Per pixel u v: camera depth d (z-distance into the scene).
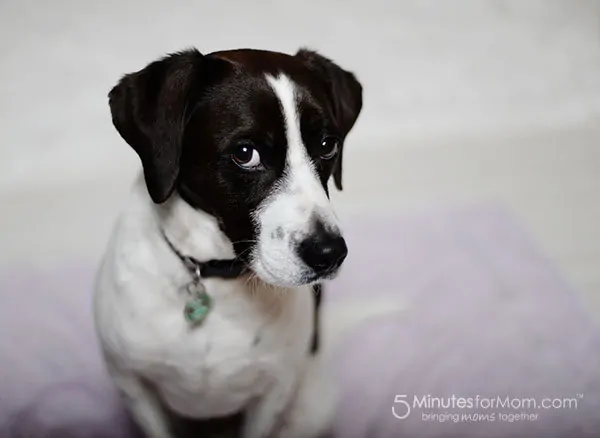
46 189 3.03
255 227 1.64
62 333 2.48
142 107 1.68
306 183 1.61
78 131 3.32
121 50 3.82
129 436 2.25
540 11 4.30
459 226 2.95
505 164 3.27
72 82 3.59
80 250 2.77
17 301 2.56
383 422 2.34
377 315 2.58
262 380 1.97
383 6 4.30
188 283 1.78
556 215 3.05
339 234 1.59
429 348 2.53
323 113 1.66
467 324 2.61
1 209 2.93
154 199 1.67
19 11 4.07
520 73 3.83
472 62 3.89
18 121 3.34
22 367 2.38
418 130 3.44
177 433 2.23
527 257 2.85
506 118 3.53
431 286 2.72
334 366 2.44
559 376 2.47
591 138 3.43
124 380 1.98
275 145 1.61
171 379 1.93
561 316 2.64
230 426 2.22
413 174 3.19
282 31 4.03
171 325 1.81
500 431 2.31
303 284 1.60
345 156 3.28
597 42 4.07
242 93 1.63
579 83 3.77
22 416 2.26
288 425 2.26
